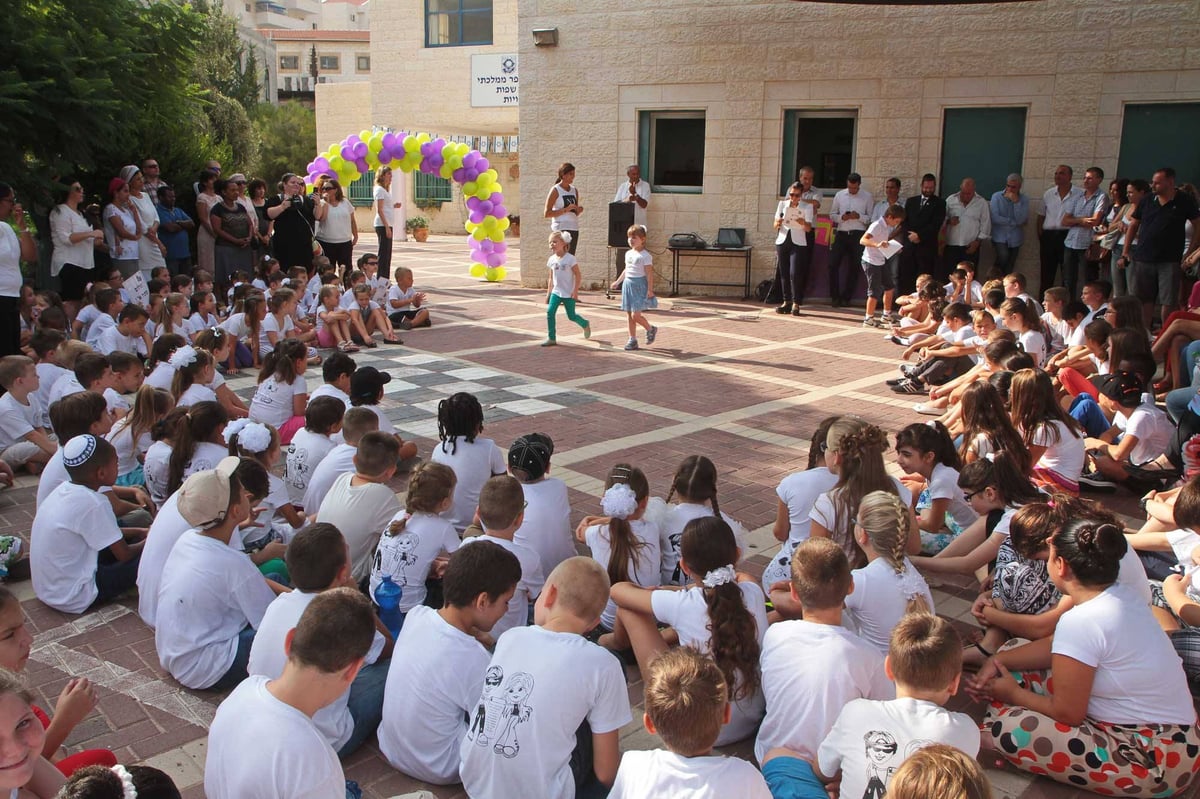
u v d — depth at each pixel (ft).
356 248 88.02
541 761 9.90
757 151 51.55
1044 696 11.65
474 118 94.12
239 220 44.52
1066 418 19.77
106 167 44.65
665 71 52.60
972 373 27.04
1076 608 11.24
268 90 165.37
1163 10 42.75
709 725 8.57
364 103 109.91
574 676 10.03
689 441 25.35
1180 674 11.13
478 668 11.05
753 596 12.42
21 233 33.88
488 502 13.66
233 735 8.64
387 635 13.32
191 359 22.43
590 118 54.80
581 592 10.56
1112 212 41.57
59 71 34.45
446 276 63.98
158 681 13.51
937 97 47.52
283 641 11.31
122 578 15.81
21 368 22.08
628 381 32.40
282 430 23.62
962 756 7.23
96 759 9.84
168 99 42.60
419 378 32.12
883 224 43.68
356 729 11.89
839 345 39.86
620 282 52.95
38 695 13.05
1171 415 22.85
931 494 17.10
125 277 39.19
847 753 9.43
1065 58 44.75
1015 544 13.38
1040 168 46.14
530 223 57.36
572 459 23.56
